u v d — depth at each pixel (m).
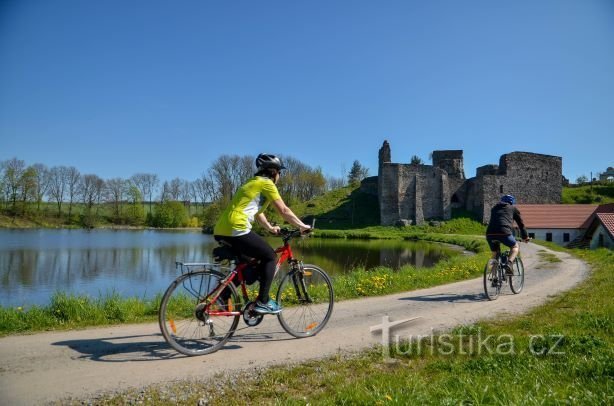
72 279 21.48
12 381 4.18
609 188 78.31
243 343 5.62
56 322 6.73
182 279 5.13
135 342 5.57
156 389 4.03
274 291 6.89
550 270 14.24
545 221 54.19
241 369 4.61
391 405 3.49
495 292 9.77
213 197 91.25
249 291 5.62
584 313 6.56
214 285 5.31
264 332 6.19
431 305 8.34
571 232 52.72
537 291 9.90
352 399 3.68
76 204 87.44
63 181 86.31
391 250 39.47
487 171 77.25
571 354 4.50
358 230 65.31
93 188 88.81
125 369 4.56
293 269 6.15
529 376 4.00
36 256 31.27
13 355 4.97
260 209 5.62
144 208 95.12
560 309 7.42
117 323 6.73
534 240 38.25
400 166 69.50
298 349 5.38
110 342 5.55
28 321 6.62
